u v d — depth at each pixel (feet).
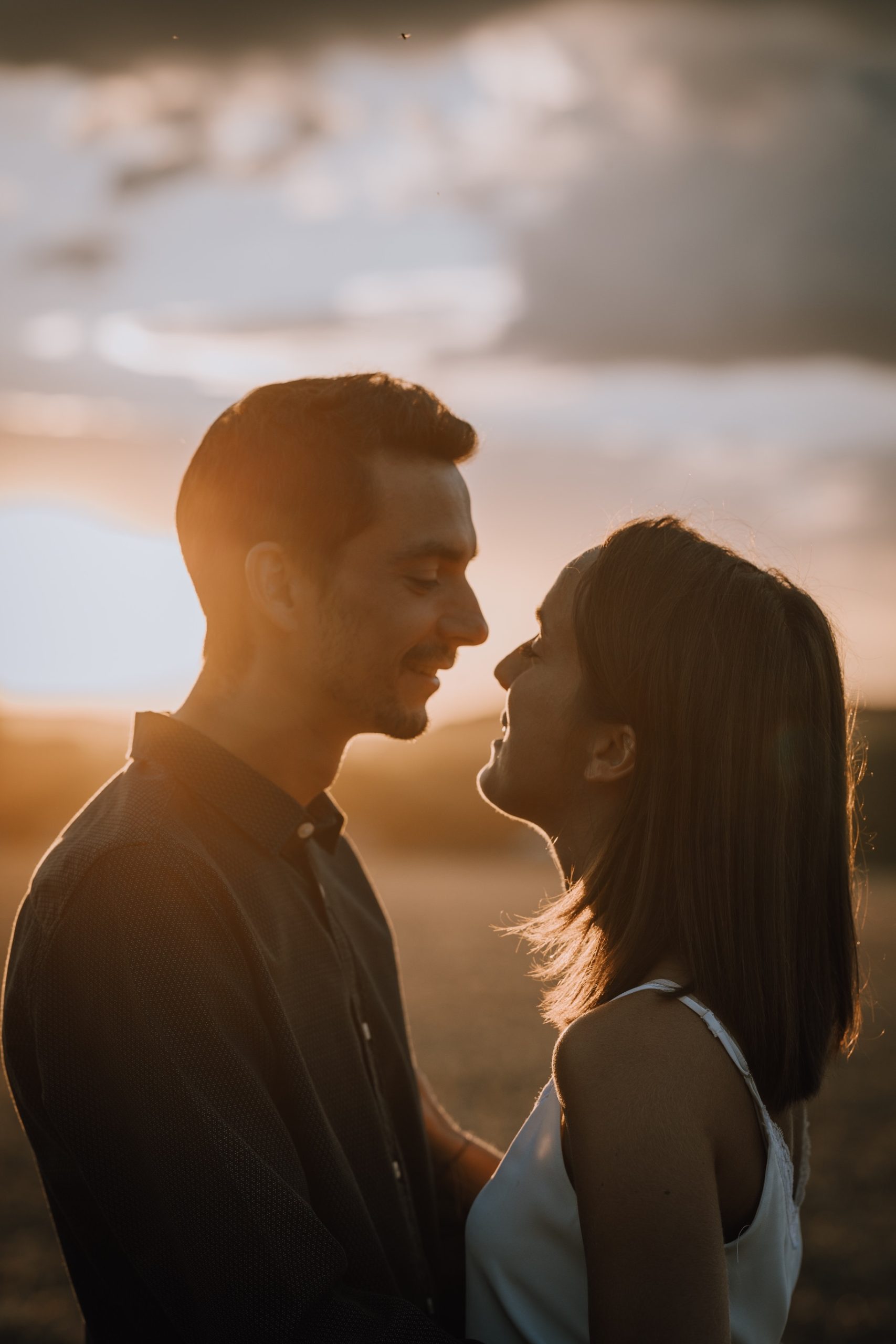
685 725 5.89
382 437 7.03
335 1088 6.88
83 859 6.13
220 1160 5.66
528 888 154.51
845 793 6.20
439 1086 38.17
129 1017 5.89
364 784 306.76
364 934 8.47
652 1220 4.92
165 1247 5.79
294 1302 5.57
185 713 7.43
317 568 6.98
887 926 89.15
